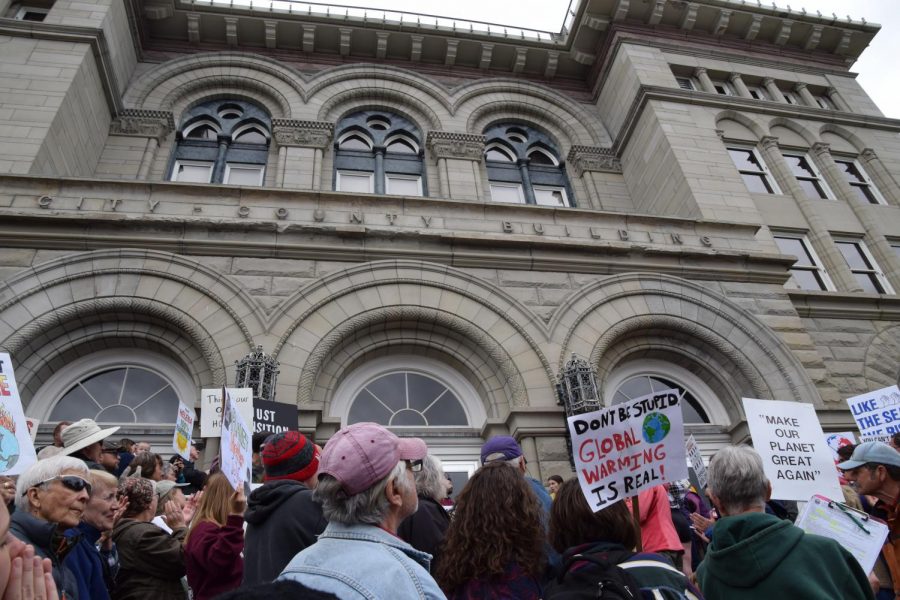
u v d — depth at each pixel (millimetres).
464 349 11570
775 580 3137
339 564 2299
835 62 22219
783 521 3361
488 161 18922
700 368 12633
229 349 10266
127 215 11047
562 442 10531
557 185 19016
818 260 16594
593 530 3525
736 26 21281
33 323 9852
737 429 12047
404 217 12523
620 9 20047
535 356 11320
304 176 16156
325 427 10211
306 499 3785
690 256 13391
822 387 12555
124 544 4648
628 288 12633
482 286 11898
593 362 11492
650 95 18000
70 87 13836
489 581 3184
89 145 14938
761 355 12555
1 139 12383
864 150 19609
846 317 14812
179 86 17703
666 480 4387
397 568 2295
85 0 15891
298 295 10953
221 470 4223
